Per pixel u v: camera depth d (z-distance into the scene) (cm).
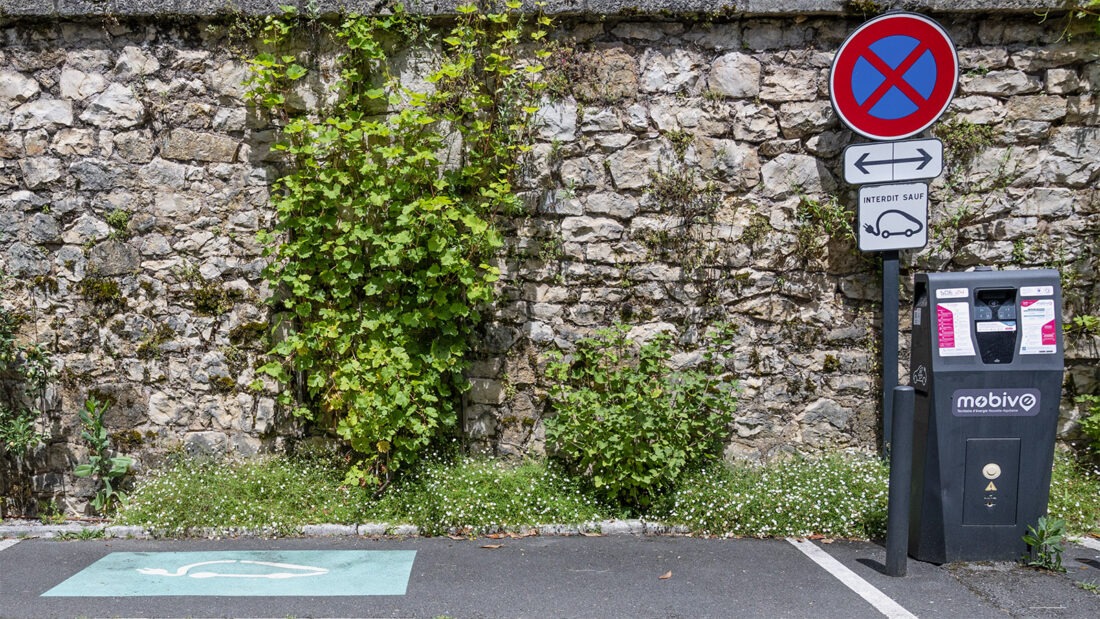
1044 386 397
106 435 512
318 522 476
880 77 491
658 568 413
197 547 450
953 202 518
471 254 516
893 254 500
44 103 511
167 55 510
